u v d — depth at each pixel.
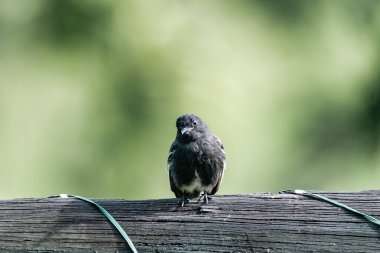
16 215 5.86
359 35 15.14
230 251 5.49
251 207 5.59
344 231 5.39
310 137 14.41
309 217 5.48
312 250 5.39
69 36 13.55
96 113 13.01
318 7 14.82
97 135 12.88
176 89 13.19
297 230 5.44
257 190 13.45
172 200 5.73
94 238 5.70
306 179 14.31
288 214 5.51
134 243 5.62
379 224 5.36
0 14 13.66
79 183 12.65
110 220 5.71
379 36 15.31
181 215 5.65
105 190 12.72
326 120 14.62
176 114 13.12
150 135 13.03
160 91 13.22
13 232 5.81
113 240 5.66
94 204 5.82
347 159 14.94
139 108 13.17
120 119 13.05
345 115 14.84
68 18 13.62
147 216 5.69
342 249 5.36
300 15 14.55
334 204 5.50
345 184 14.91
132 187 12.87
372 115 15.00
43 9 13.66
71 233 5.75
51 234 5.76
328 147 14.70
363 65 14.98
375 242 5.33
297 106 14.09
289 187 13.91
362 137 15.08
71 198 5.91
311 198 5.57
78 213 5.80
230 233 5.52
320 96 14.45
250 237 5.48
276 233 5.46
